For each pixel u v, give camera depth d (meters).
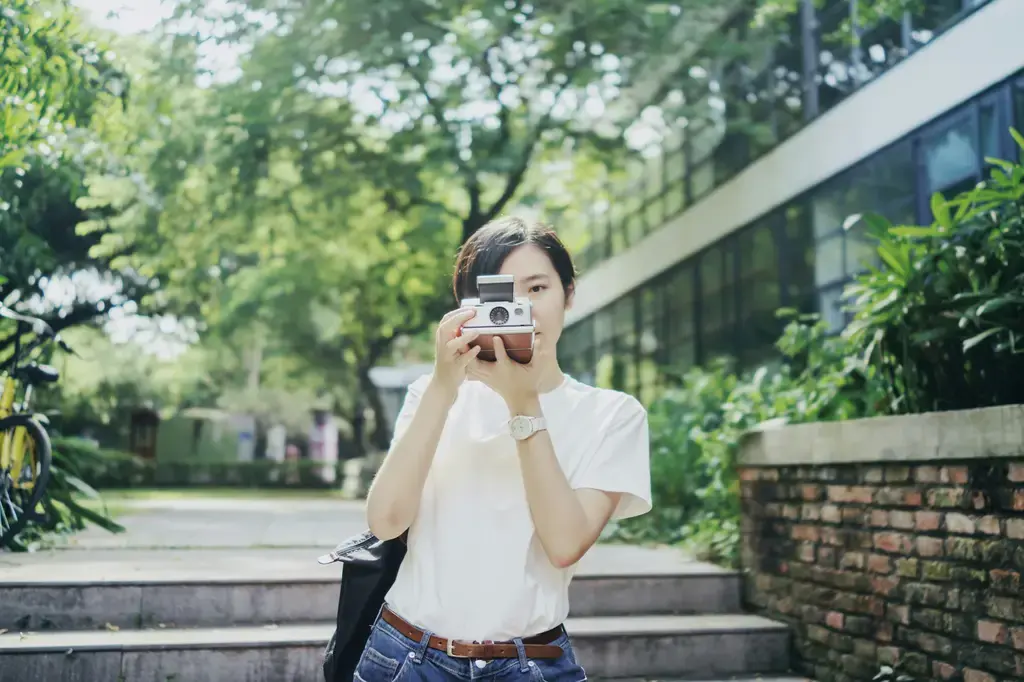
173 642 3.81
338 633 1.73
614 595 4.75
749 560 4.87
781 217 10.57
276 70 9.88
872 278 3.93
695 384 7.91
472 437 1.64
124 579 4.27
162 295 14.15
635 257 15.41
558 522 1.51
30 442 5.67
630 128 11.31
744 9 10.08
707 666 4.30
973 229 3.69
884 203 8.48
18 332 5.73
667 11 9.57
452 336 1.52
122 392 26.98
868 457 3.85
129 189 10.95
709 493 5.97
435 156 10.49
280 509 11.02
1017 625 3.06
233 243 12.42
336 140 10.73
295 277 14.93
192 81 10.12
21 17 5.84
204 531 7.07
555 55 10.39
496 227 1.76
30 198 7.46
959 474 3.37
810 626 4.29
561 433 1.67
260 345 22.58
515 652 1.54
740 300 11.66
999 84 6.91
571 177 14.30
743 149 11.53
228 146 10.53
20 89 6.01
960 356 3.69
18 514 5.39
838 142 9.29
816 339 5.81
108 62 6.73
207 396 31.14
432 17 9.76
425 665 1.55
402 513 1.55
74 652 3.72
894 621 3.71
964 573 3.33
